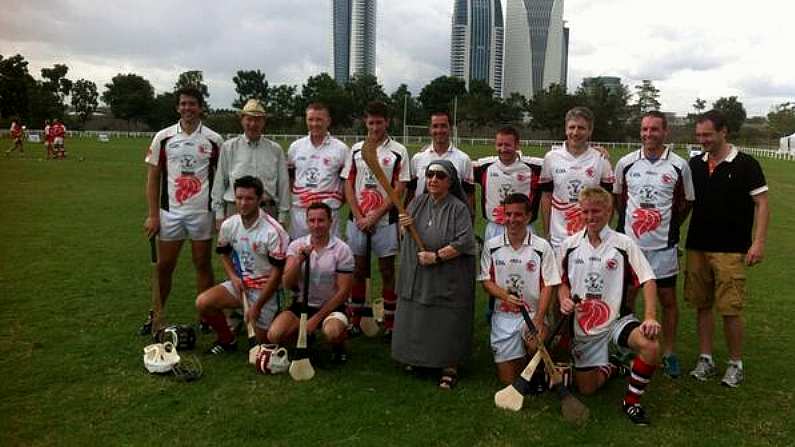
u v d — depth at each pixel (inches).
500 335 204.4
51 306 267.9
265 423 171.2
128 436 162.9
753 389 205.3
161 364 200.1
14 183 709.9
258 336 223.3
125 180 767.1
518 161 246.7
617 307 194.9
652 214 213.8
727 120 208.1
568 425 175.9
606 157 226.2
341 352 217.3
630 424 178.1
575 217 225.9
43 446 157.0
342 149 249.6
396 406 184.4
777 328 268.1
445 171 200.5
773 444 168.7
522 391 185.2
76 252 371.9
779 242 468.1
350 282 218.5
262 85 2987.2
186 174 239.0
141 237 422.0
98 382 194.4
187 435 163.9
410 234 205.5
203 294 217.9
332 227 250.1
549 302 201.8
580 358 199.2
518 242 206.1
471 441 165.3
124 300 279.6
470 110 2898.6
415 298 203.5
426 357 201.0
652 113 211.9
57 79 2925.7
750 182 203.9
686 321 279.7
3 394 185.2
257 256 217.8
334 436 165.5
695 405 192.2
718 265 207.3
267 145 243.8
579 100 2812.5
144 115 2866.6
